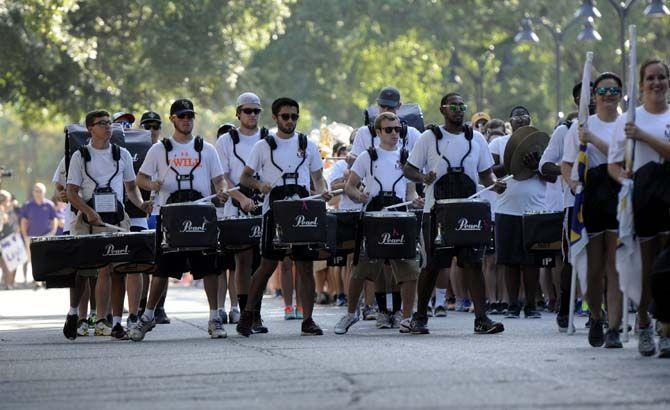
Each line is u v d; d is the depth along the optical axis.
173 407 15.27
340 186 29.25
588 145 21.03
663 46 100.12
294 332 26.61
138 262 24.80
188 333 27.30
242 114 28.50
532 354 19.83
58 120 80.56
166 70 80.19
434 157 25.00
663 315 18.78
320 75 102.94
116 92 77.88
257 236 25.73
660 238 19.89
